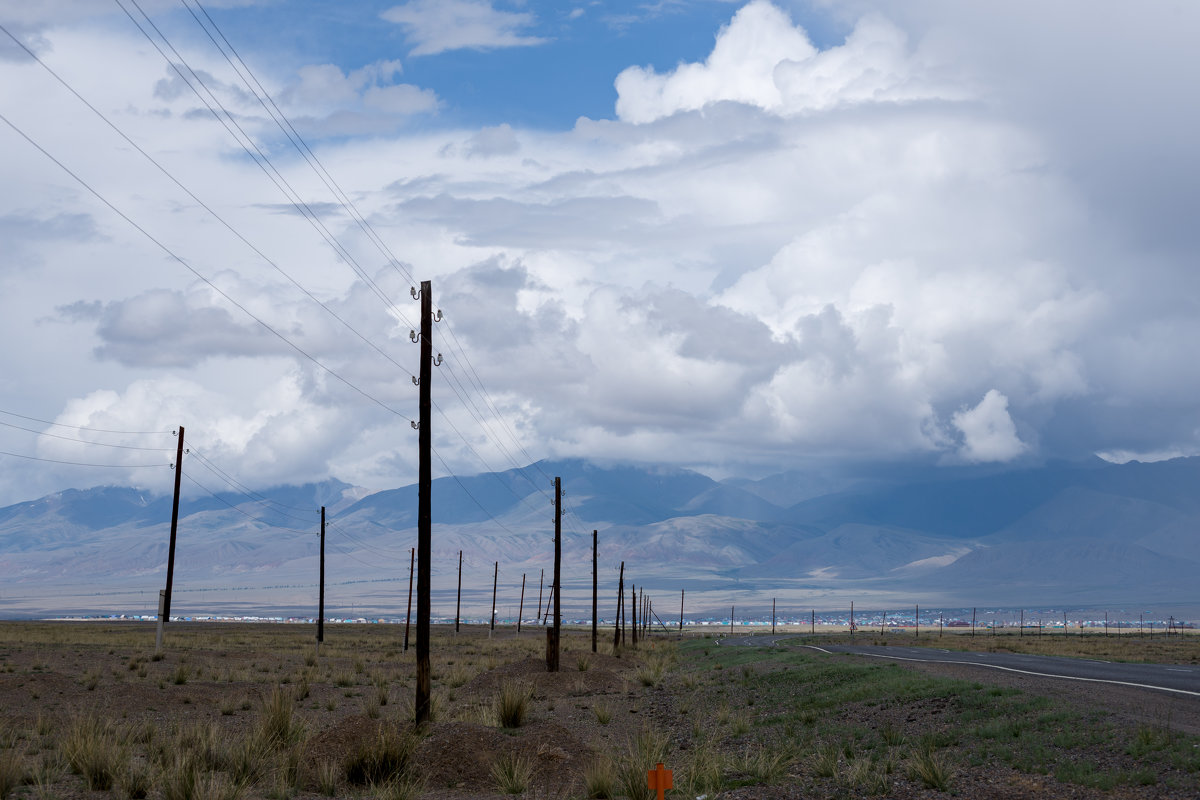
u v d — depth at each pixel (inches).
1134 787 611.8
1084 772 654.5
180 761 733.9
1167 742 684.1
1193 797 572.7
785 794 729.6
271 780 783.7
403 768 815.1
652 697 1615.4
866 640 4028.1
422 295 1156.5
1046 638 4608.8
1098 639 4547.2
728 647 3203.7
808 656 1911.9
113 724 997.8
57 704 1201.4
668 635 6171.3
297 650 2726.4
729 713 1261.1
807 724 1086.4
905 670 1338.6
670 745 1049.5
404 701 1470.2
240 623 6840.6
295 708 1334.9
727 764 851.4
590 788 750.5
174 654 2159.2
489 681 1759.4
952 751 799.7
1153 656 2433.6
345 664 2251.5
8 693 1240.8
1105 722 780.0
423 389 1138.0
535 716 1282.0
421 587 1061.8
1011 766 714.8
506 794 770.2
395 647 3147.1
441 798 750.5
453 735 884.0
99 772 727.7
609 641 4190.5
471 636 4510.3
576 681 1791.3
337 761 828.0
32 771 741.3
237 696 1386.6
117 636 3115.2
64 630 3764.8
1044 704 896.3
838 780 756.6
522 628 6579.7
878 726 973.2
